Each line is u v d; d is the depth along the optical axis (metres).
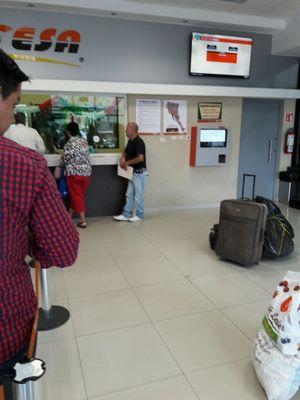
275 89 5.67
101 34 4.83
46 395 1.79
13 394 0.96
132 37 4.98
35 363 0.93
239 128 5.93
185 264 3.55
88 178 4.73
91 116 4.96
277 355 1.75
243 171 6.30
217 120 5.74
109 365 2.03
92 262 3.59
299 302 1.74
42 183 0.83
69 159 4.53
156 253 3.86
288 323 1.73
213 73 5.41
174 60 5.25
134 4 4.66
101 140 5.10
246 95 5.51
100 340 2.27
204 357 2.11
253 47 5.71
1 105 0.87
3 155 0.78
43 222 0.86
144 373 1.96
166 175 5.66
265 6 4.89
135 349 2.18
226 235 3.53
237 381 1.91
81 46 4.78
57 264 0.94
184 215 5.52
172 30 5.15
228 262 3.61
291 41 5.36
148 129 5.36
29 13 4.48
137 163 4.97
